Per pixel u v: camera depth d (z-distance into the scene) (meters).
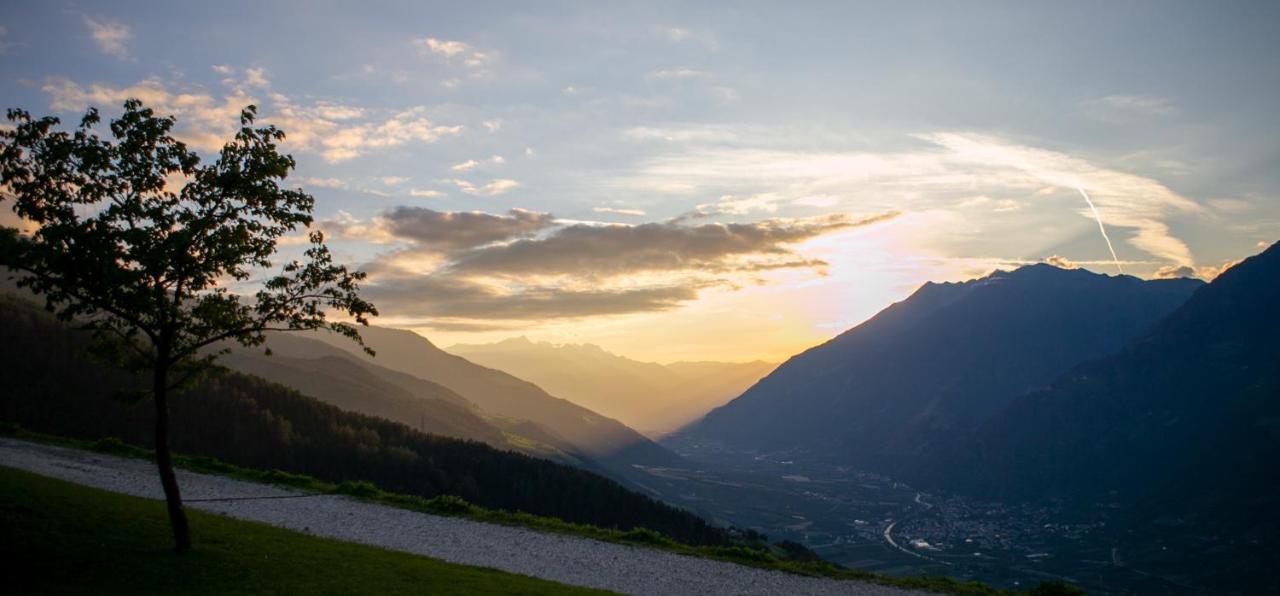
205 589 21.62
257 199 24.48
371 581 23.92
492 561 29.97
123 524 27.08
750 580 30.11
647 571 30.41
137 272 22.41
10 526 24.50
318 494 41.06
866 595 28.83
